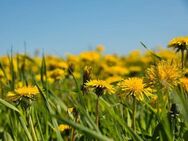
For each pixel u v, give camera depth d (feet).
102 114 2.10
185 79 1.77
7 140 2.01
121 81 2.02
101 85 1.91
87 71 1.97
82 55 6.03
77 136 2.09
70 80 4.35
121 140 1.67
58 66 4.25
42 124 2.25
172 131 1.61
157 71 1.58
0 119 2.54
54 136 2.26
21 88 1.97
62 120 1.26
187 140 1.57
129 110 2.17
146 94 1.92
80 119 1.82
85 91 1.96
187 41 2.16
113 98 2.64
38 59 6.52
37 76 3.65
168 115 1.65
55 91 3.32
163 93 1.65
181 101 1.44
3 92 2.68
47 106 1.73
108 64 6.75
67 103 2.74
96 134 1.25
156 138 1.66
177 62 2.21
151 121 2.31
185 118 1.42
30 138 1.86
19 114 1.98
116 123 1.85
